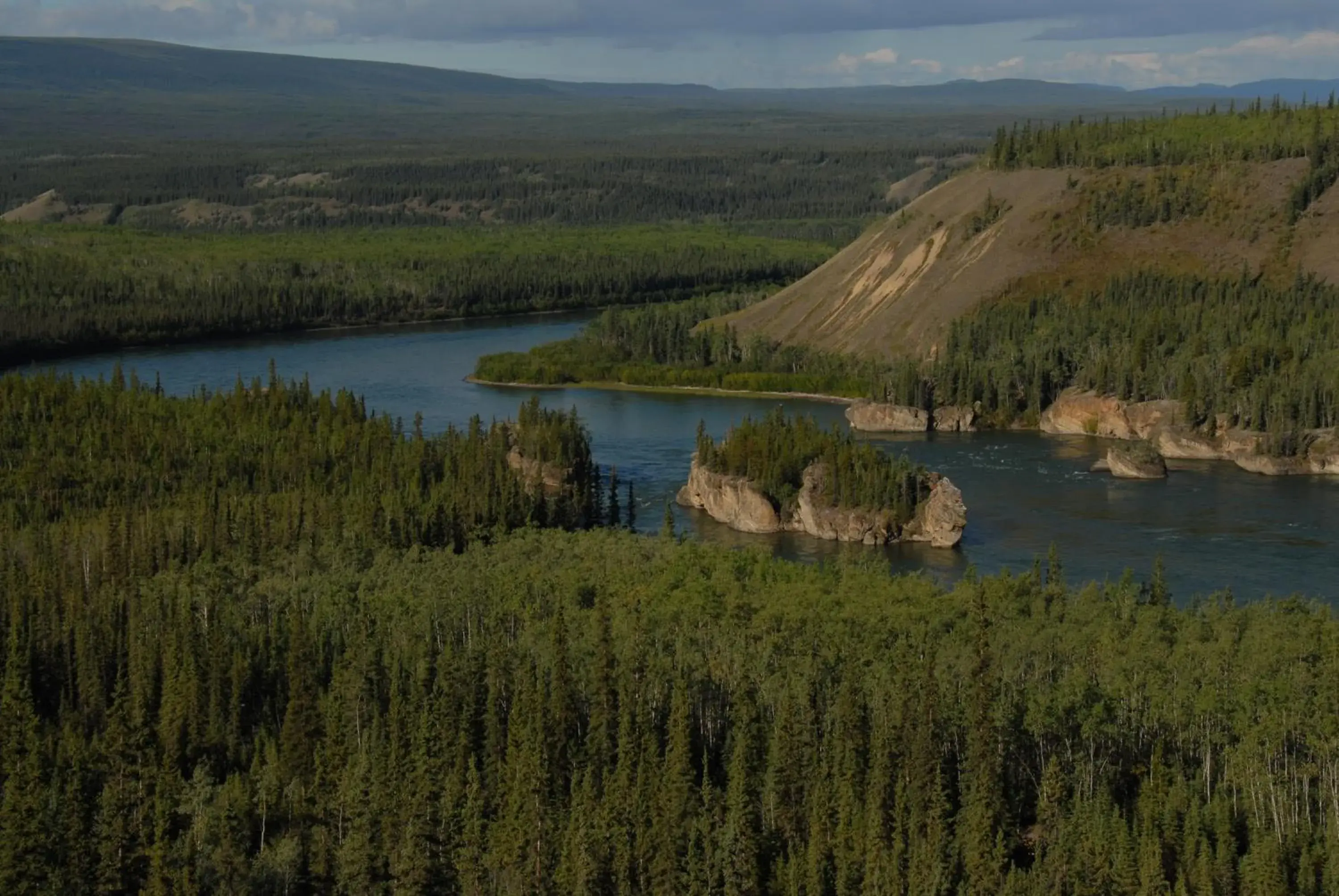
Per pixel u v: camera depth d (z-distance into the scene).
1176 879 132.62
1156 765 141.50
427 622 171.75
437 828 141.12
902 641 165.12
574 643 164.62
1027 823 142.62
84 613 179.12
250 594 191.50
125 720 154.62
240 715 163.00
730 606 178.75
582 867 134.75
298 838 144.12
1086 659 164.50
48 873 136.25
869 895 131.75
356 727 154.88
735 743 147.50
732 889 133.62
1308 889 130.88
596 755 148.88
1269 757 142.88
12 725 154.12
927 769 140.00
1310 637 167.12
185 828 144.88
